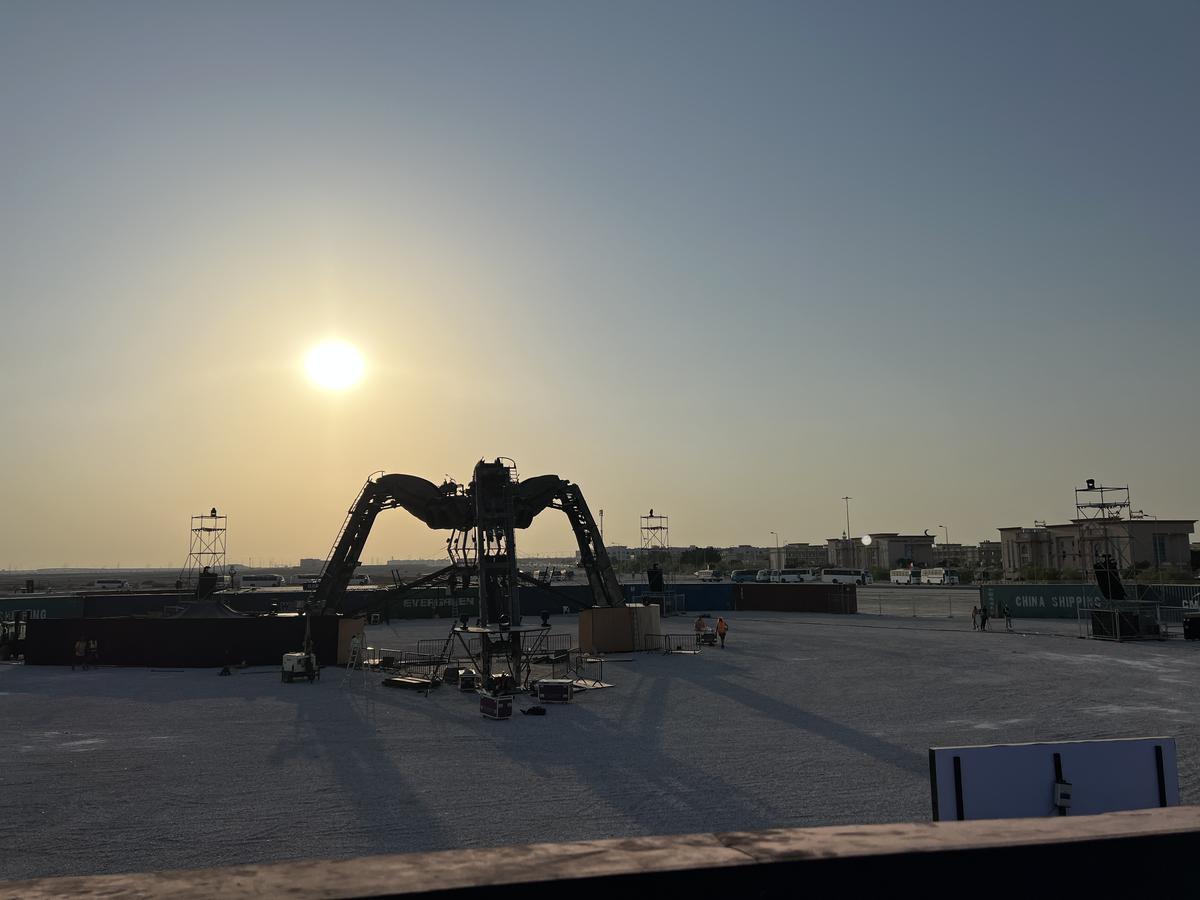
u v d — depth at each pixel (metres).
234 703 31.77
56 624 45.44
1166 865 2.99
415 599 79.31
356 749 23.16
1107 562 53.47
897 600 95.50
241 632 44.31
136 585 168.12
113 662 44.84
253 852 14.55
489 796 18.08
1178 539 101.00
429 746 23.50
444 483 47.84
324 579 48.09
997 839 2.88
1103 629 51.34
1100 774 7.22
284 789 18.84
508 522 42.50
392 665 42.22
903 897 2.75
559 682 30.94
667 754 22.05
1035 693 31.14
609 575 51.53
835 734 24.33
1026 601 69.44
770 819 16.20
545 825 15.95
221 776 20.14
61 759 22.16
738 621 70.69
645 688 34.22
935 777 6.93
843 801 17.39
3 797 18.33
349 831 15.70
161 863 14.04
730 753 22.06
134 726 27.00
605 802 17.53
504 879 2.45
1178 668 38.03
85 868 13.84
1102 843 2.92
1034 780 7.11
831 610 78.88
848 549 190.12
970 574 138.62
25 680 39.34
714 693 32.59
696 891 2.57
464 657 46.06
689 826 15.81
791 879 2.66
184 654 44.34
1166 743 7.38
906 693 31.70
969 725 25.33
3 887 2.39
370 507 48.69
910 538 178.12
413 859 2.64
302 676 37.94
